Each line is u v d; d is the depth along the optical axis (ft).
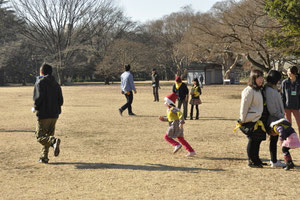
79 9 219.00
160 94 100.37
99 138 29.78
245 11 70.03
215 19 79.71
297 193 15.11
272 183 16.63
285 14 55.72
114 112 51.55
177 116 22.67
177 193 15.21
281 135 18.71
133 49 206.18
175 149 22.89
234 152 23.88
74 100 79.20
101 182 17.04
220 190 15.60
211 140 28.43
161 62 238.89
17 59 235.81
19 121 42.11
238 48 75.97
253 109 19.19
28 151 24.71
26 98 88.69
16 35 231.91
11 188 16.26
